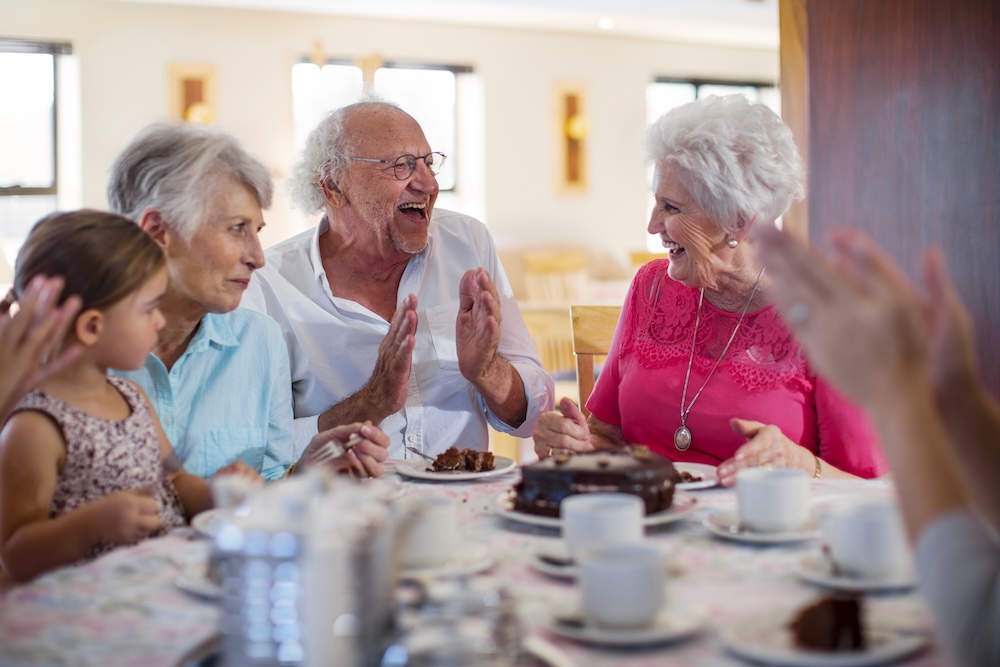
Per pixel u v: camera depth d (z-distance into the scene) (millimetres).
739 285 1792
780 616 814
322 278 2123
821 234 2715
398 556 771
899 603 868
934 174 2580
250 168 1580
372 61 7895
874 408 727
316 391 2100
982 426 792
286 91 7945
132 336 1330
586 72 8984
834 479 1427
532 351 2221
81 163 7465
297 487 764
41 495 1252
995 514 805
